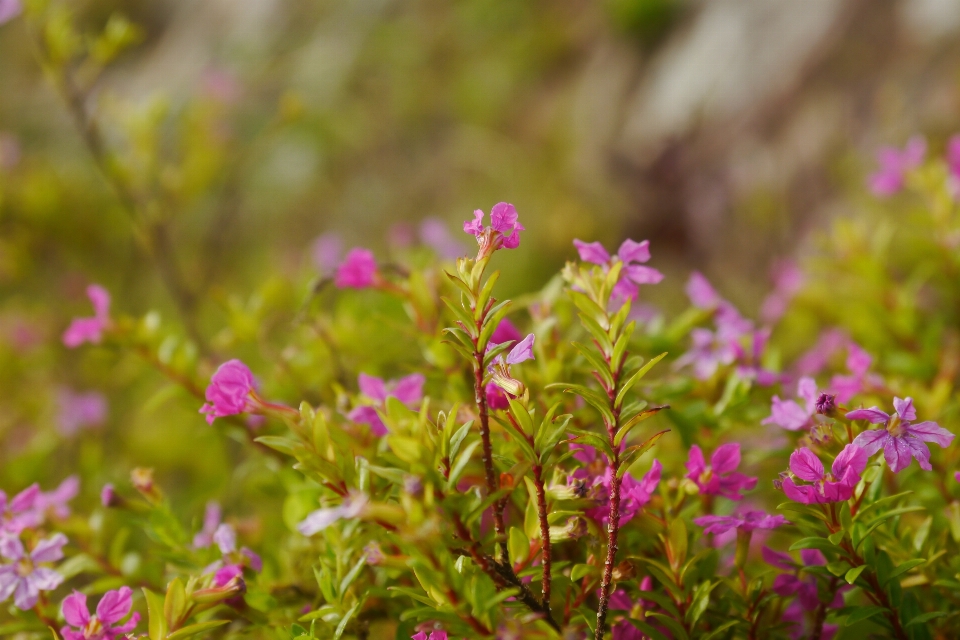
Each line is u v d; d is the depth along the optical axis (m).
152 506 0.35
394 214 1.16
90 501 0.44
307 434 0.30
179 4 1.43
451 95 1.26
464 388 0.35
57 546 0.33
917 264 0.54
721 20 1.11
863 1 0.98
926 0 0.93
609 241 1.04
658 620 0.31
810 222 0.91
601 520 0.31
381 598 0.34
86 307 0.77
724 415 0.35
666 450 0.37
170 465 0.58
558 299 0.36
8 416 0.62
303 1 1.33
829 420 0.31
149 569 0.36
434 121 1.24
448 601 0.29
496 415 0.31
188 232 1.01
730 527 0.31
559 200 1.09
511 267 1.00
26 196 0.73
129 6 1.45
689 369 0.39
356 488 0.30
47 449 0.51
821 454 0.31
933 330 0.40
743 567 0.32
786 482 0.30
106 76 1.36
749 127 1.01
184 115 0.64
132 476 0.35
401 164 1.20
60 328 0.74
